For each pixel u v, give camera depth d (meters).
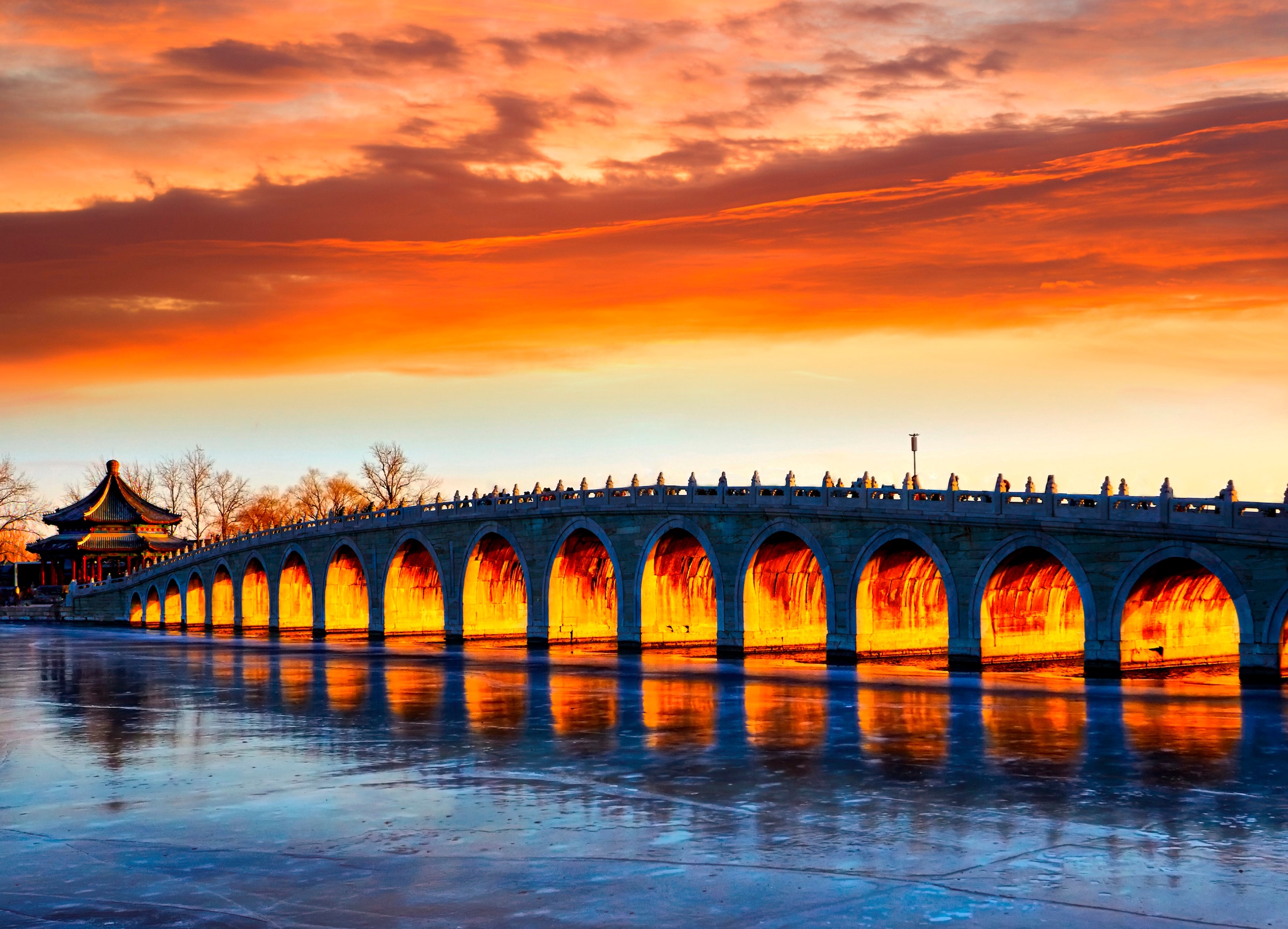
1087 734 37.31
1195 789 28.61
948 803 27.30
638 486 79.38
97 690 55.28
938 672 59.16
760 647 73.06
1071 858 22.59
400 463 164.38
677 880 21.53
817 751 34.56
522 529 87.75
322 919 19.80
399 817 26.50
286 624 119.75
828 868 22.12
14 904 20.77
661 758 33.59
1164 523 52.91
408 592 105.06
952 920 19.33
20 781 31.03
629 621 79.00
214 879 22.05
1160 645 57.47
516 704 47.22
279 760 33.81
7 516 177.00
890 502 64.31
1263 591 49.78
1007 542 59.16
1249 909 19.73
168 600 146.25
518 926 19.33
